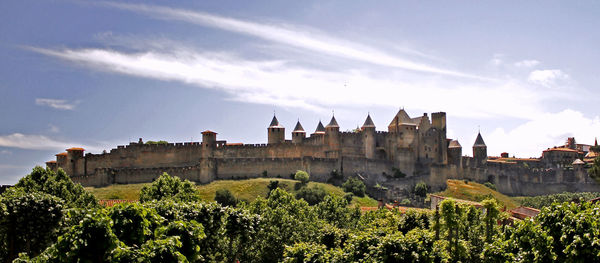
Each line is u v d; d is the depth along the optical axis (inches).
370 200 7253.9
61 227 3152.1
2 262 3235.7
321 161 7854.3
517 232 2588.6
